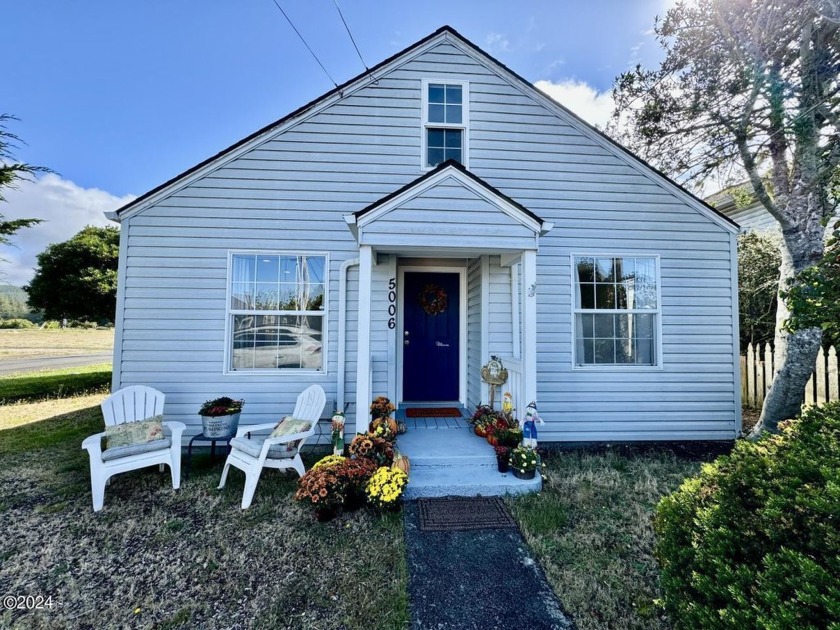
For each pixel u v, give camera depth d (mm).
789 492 1526
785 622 1175
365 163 4949
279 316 4863
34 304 11328
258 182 4836
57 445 4895
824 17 3748
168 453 3666
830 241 2582
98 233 12023
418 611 2121
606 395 5062
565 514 3158
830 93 4004
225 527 2980
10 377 10289
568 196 5148
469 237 3924
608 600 2186
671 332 5180
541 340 5035
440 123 5031
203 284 4738
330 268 4883
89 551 2691
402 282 5695
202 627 2023
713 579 1529
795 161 4672
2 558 2615
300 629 2000
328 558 2586
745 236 7625
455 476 3689
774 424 4664
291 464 3639
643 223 5207
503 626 2018
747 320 7309
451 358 5785
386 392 4875
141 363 4633
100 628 2025
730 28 4234
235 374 4723
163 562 2568
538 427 4977
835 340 2793
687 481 2143
